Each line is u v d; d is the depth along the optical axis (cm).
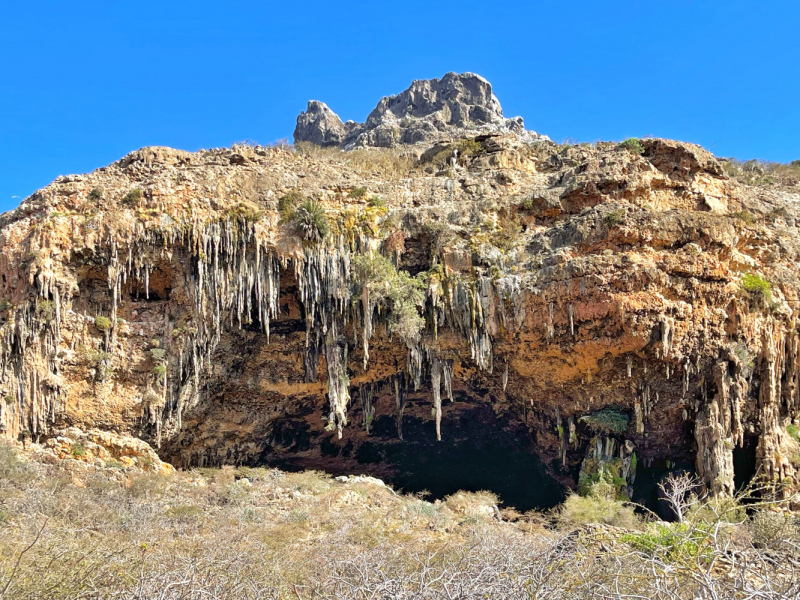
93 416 2692
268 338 2717
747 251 2827
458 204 2989
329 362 2806
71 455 2612
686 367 2584
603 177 2831
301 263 2759
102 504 2202
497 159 3212
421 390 3138
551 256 2689
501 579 1010
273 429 3212
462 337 2766
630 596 905
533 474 3266
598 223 2666
